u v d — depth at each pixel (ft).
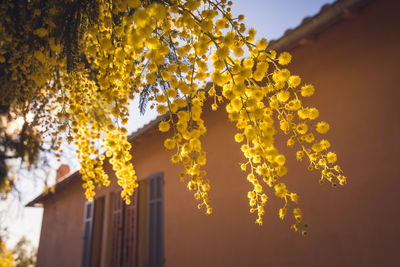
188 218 11.51
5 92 4.71
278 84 2.50
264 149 1.96
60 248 20.53
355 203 6.91
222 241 9.86
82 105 4.35
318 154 2.62
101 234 17.34
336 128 7.63
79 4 3.69
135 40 1.99
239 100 2.08
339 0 6.64
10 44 4.17
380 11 7.31
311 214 7.60
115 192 16.25
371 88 7.23
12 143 5.42
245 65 2.37
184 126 2.18
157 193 13.48
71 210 20.75
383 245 6.28
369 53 7.41
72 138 4.26
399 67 6.84
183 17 2.35
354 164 7.12
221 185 10.46
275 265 8.09
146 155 14.87
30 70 4.18
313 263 7.30
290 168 8.27
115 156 3.61
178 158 2.19
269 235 8.47
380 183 6.61
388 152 6.64
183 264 11.04
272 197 8.63
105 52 3.06
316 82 8.36
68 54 3.80
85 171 4.53
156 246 12.59
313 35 7.54
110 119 3.82
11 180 5.51
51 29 3.77
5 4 4.13
